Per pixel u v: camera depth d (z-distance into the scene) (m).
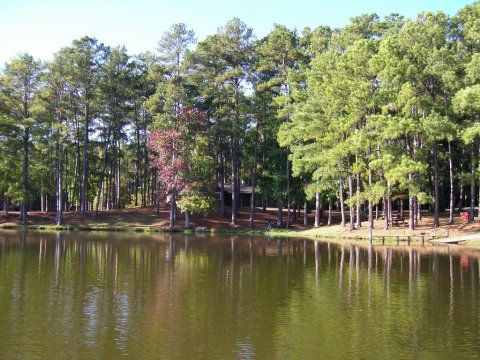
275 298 19.30
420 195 43.34
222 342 13.73
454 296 19.84
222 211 66.88
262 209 75.44
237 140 63.25
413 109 45.44
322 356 12.74
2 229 57.59
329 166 48.91
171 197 59.44
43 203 80.06
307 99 53.69
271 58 60.53
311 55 61.06
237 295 19.80
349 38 53.22
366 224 53.31
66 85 63.75
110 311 16.94
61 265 27.19
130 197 82.38
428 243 41.81
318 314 16.88
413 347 13.48
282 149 61.59
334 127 46.59
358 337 14.32
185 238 48.44
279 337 14.23
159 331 14.66
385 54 43.97
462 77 44.94
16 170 63.44
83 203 63.97
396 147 44.44
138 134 70.31
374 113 46.69
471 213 46.22
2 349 12.95
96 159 69.69
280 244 41.97
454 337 14.38
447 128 42.34
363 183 50.34
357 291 20.77
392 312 17.22
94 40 62.09
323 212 69.56
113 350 12.96
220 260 30.42
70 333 14.37
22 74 60.56
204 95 62.25
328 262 29.67
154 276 24.06
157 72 67.56
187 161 58.72
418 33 45.50
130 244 40.19
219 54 62.12
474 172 46.94
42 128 59.97
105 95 63.53
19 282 21.92
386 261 30.16
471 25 44.91
